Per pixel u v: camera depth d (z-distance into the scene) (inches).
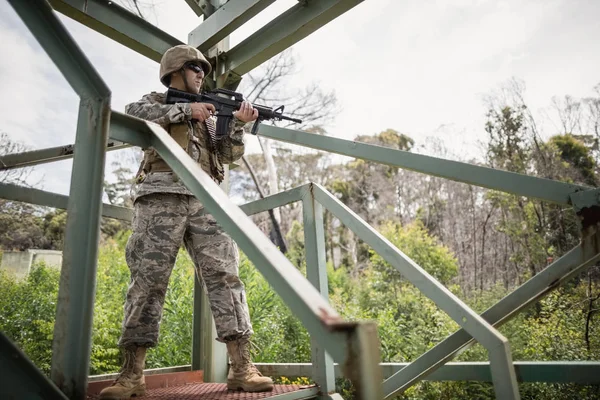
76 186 41.8
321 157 860.0
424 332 265.0
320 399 68.4
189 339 206.1
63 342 38.2
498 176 67.1
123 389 58.4
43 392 33.4
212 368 100.6
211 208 36.0
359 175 844.6
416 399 195.9
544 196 63.2
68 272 39.8
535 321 252.8
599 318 239.0
